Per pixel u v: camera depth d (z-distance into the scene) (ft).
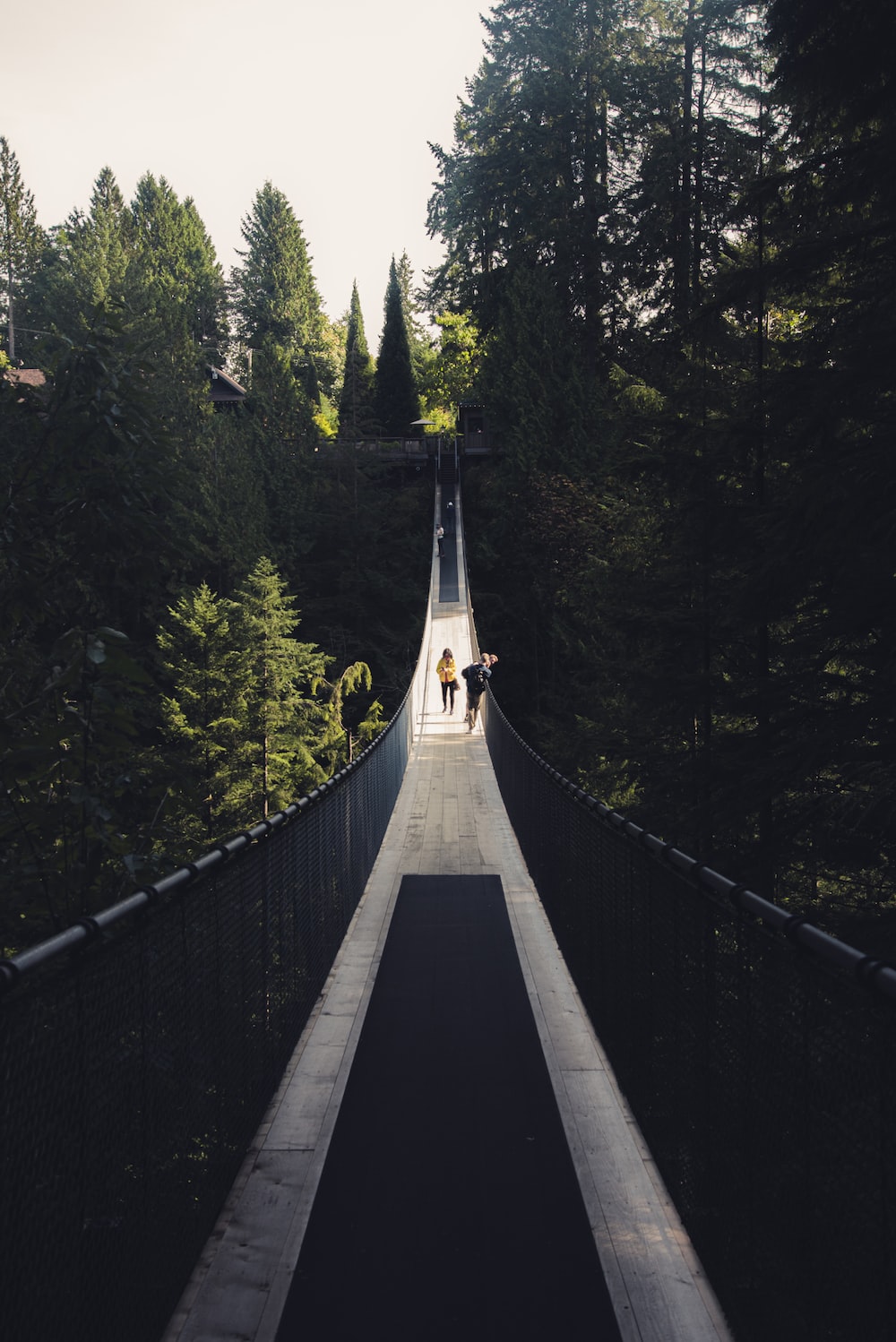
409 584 177.06
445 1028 19.26
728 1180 10.27
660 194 107.96
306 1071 17.07
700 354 39.50
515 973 23.00
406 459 224.94
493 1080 16.57
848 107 29.68
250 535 136.87
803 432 28.27
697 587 39.09
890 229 27.94
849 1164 7.32
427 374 274.16
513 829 42.80
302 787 95.50
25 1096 6.86
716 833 34.04
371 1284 10.75
